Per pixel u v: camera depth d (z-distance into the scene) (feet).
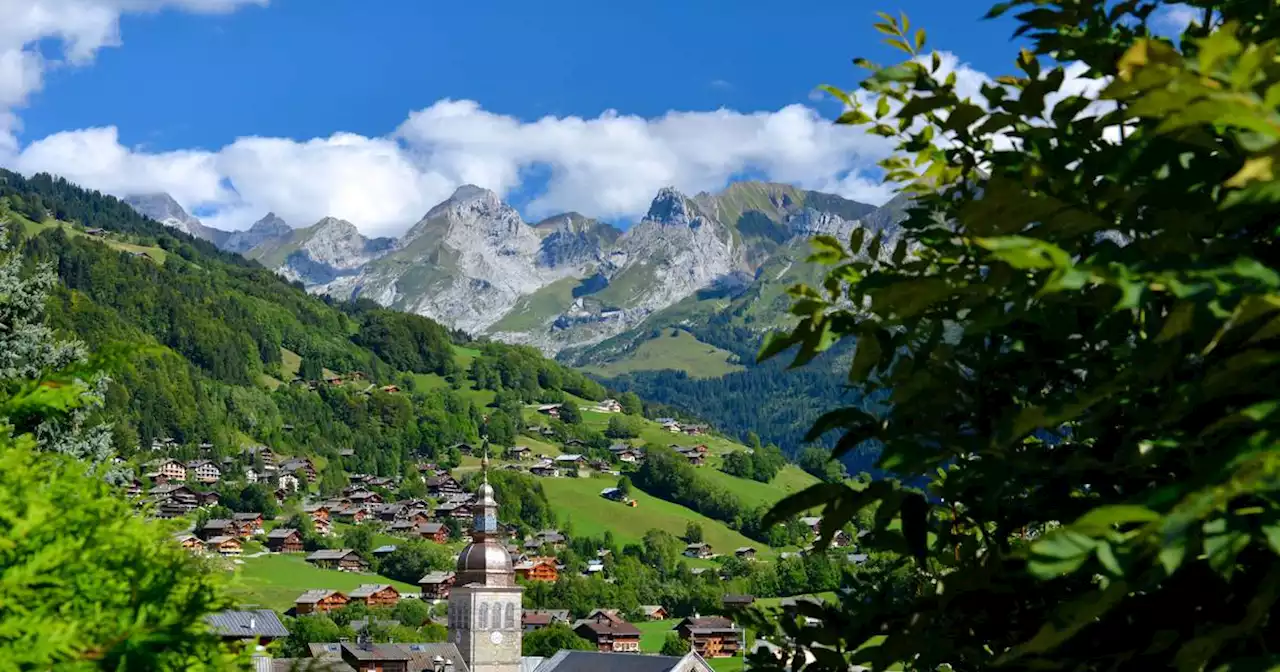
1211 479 11.34
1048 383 18.45
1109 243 14.51
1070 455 16.63
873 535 18.13
